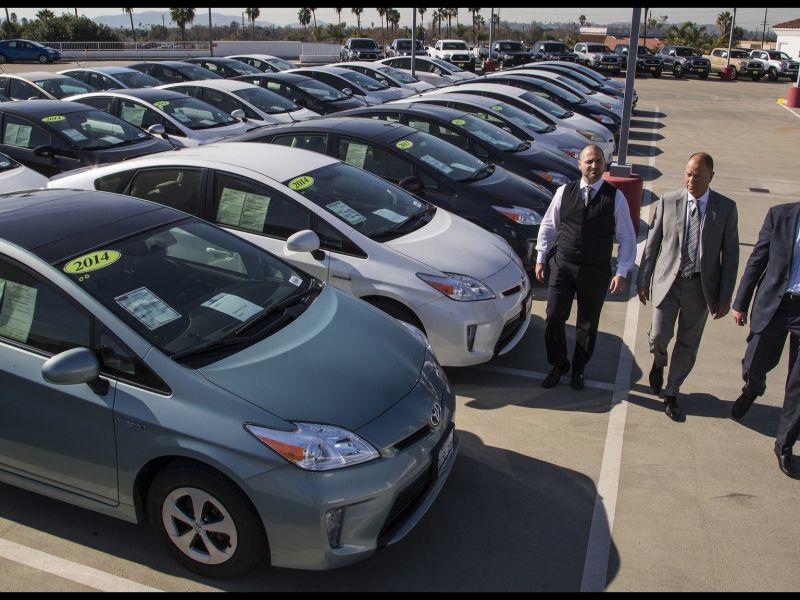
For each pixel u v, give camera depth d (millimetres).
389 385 3383
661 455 4312
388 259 5000
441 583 3244
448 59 33656
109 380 3184
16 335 3385
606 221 4668
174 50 48250
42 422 3297
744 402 4613
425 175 7008
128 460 3156
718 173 13227
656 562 3389
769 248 4234
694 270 4449
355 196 5535
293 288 4004
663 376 5355
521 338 5555
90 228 3748
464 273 5051
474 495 3889
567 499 3865
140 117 10594
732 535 3592
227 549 3143
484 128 9227
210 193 5422
